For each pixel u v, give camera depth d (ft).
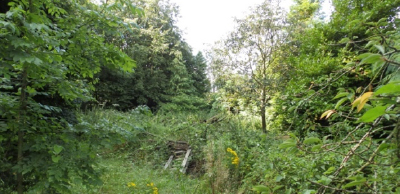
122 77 48.26
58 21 6.61
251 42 27.86
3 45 5.08
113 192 13.98
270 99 26.48
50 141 6.34
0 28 5.20
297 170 6.86
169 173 18.43
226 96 30.14
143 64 54.44
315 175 6.34
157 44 53.83
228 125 23.24
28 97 6.81
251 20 28.07
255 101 27.63
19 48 5.08
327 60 16.28
